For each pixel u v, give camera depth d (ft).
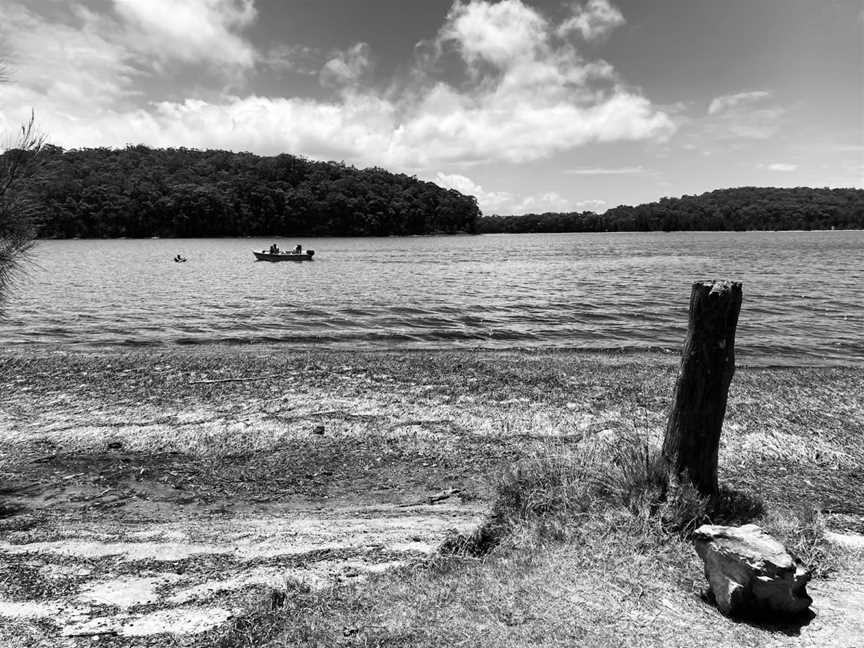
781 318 79.56
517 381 41.88
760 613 12.82
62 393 39.09
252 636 12.69
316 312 84.12
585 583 14.10
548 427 32.68
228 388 40.27
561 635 12.14
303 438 31.32
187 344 61.16
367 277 143.54
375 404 36.81
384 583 14.76
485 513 21.20
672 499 16.75
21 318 76.43
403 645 11.93
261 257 197.67
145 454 29.32
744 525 15.34
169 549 18.51
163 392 39.34
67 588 15.76
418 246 349.41
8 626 13.75
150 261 199.93
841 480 25.12
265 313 82.99
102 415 34.83
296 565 17.03
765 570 12.80
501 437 31.32
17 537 19.84
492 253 267.39
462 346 61.00
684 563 14.84
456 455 29.07
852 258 209.77
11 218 21.59
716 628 12.48
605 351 58.03
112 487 25.53
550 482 19.08
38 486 25.58
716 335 17.30
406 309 87.76
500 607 13.19
